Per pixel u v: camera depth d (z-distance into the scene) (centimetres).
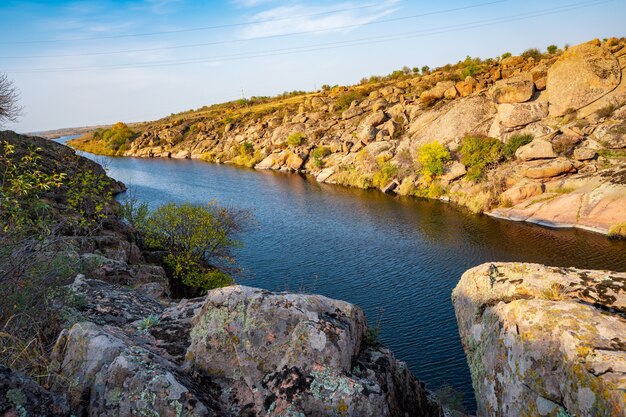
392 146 6900
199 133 12975
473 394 1734
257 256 3556
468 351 765
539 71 5825
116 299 646
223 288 522
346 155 7581
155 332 538
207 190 6341
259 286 2941
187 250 2323
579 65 5184
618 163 4247
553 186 4388
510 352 586
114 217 2372
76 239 1198
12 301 491
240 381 436
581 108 5094
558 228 3859
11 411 309
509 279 726
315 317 482
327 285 2950
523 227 3984
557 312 552
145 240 2325
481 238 3756
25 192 666
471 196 4947
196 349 465
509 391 569
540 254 3262
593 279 663
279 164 8788
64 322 520
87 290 657
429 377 1878
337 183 6944
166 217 2388
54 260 621
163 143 13325
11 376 331
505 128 5581
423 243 3741
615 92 4950
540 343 532
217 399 418
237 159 10044
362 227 4325
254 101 17812
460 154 5816
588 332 499
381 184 6175
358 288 2884
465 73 7981
